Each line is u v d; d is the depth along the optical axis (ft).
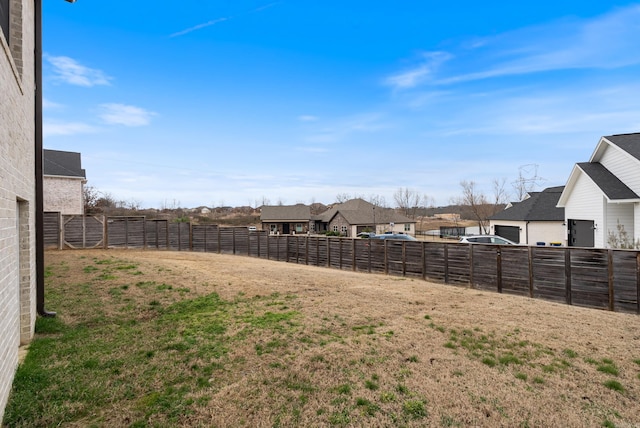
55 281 26.16
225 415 10.18
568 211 52.60
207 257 52.95
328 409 10.66
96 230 56.03
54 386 11.53
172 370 13.03
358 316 20.45
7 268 11.02
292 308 21.86
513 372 13.41
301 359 14.23
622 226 39.75
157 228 62.44
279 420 10.02
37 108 19.71
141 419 9.87
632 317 21.50
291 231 151.64
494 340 16.76
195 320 19.06
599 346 16.14
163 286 25.75
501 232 82.38
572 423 10.12
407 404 10.98
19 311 15.03
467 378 12.84
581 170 46.50
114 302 21.67
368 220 136.05
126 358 13.98
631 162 38.99
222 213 197.98
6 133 10.88
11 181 11.85
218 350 14.96
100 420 9.78
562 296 26.40
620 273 23.66
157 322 18.65
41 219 19.20
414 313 21.52
